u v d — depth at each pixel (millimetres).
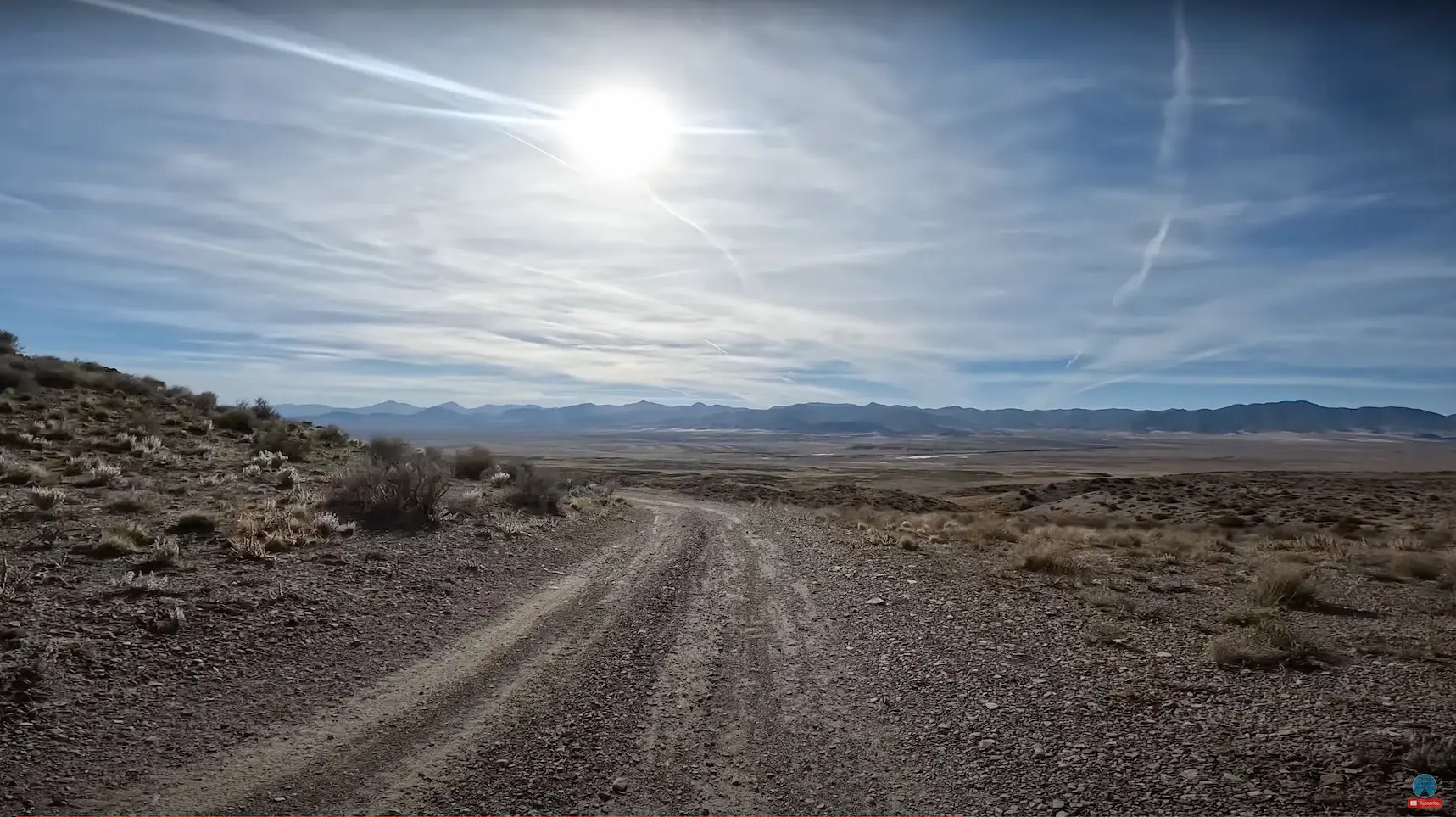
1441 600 12195
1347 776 5293
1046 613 11133
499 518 19531
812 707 7258
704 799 5402
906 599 12305
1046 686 7598
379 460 21266
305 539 13547
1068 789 5359
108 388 28125
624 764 5969
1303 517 32812
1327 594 12773
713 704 7344
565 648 9219
